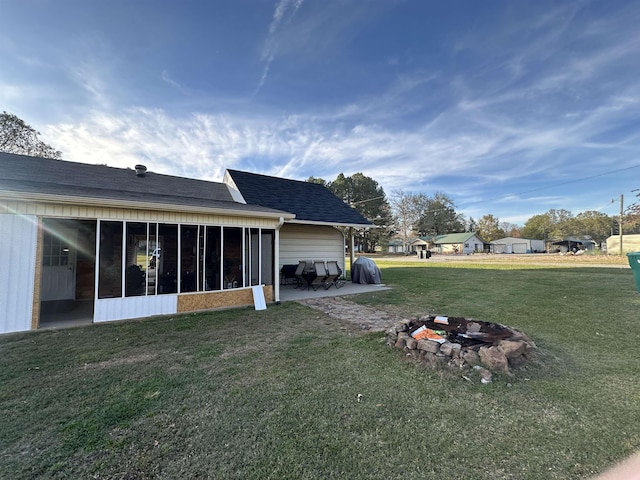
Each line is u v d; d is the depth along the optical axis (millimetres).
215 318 5727
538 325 4891
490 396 2691
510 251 53812
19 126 17250
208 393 2805
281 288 9523
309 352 3877
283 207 9828
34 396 2764
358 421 2334
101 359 3678
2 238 4684
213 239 7086
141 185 8266
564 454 1928
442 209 49906
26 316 4836
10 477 1770
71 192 5324
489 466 1837
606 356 3570
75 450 2012
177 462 1889
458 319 4422
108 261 7605
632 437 2084
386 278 12062
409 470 1815
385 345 4078
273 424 2301
